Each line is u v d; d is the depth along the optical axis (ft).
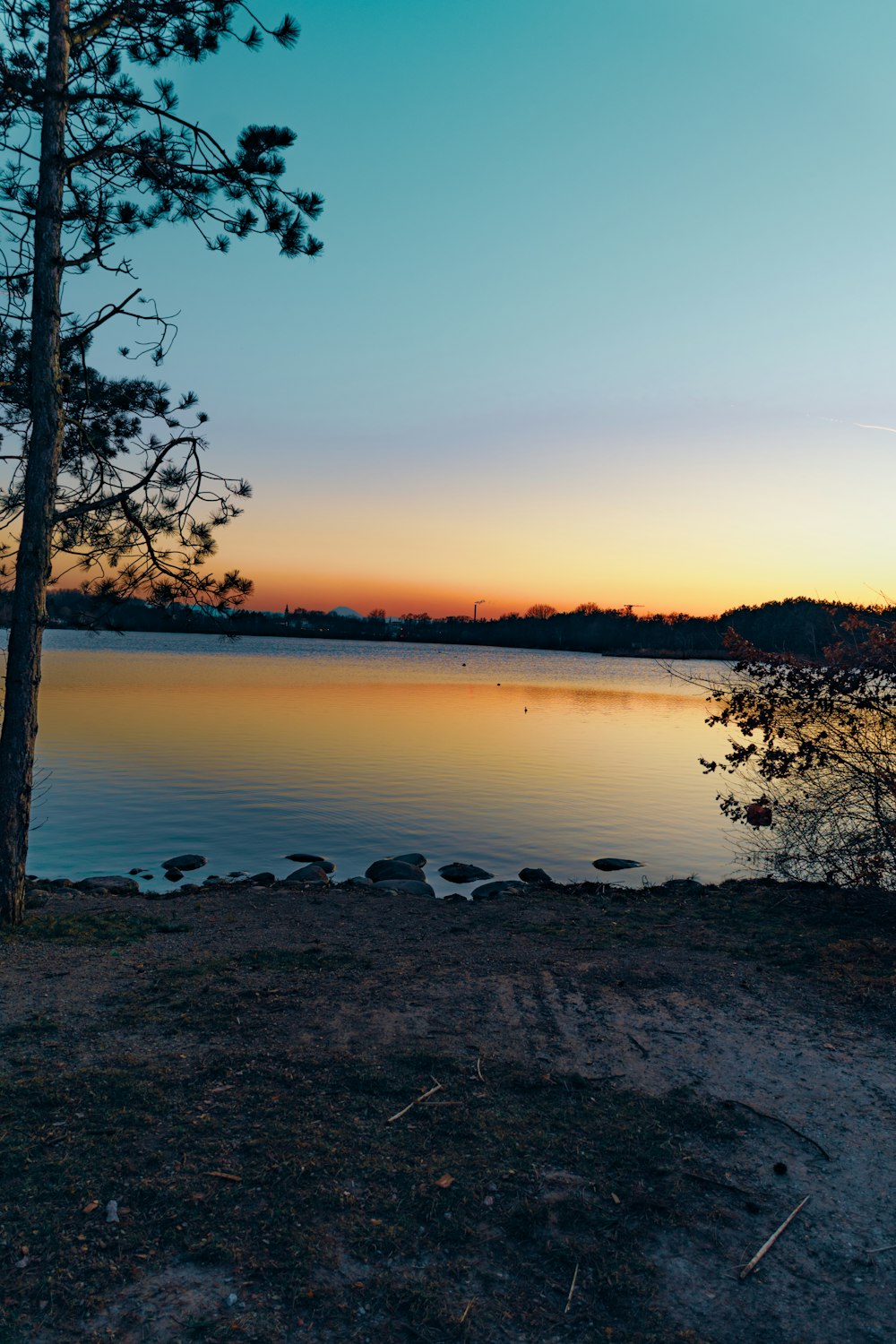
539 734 112.57
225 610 31.32
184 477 31.30
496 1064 16.21
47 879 40.32
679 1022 18.52
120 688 161.99
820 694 27.61
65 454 32.32
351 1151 13.07
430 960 23.40
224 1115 14.07
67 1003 19.22
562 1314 9.99
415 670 298.76
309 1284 10.30
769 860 31.50
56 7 26.94
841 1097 15.10
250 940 25.57
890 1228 11.59
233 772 73.10
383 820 57.47
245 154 28.94
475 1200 11.98
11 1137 13.23
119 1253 10.75
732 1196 12.27
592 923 28.53
